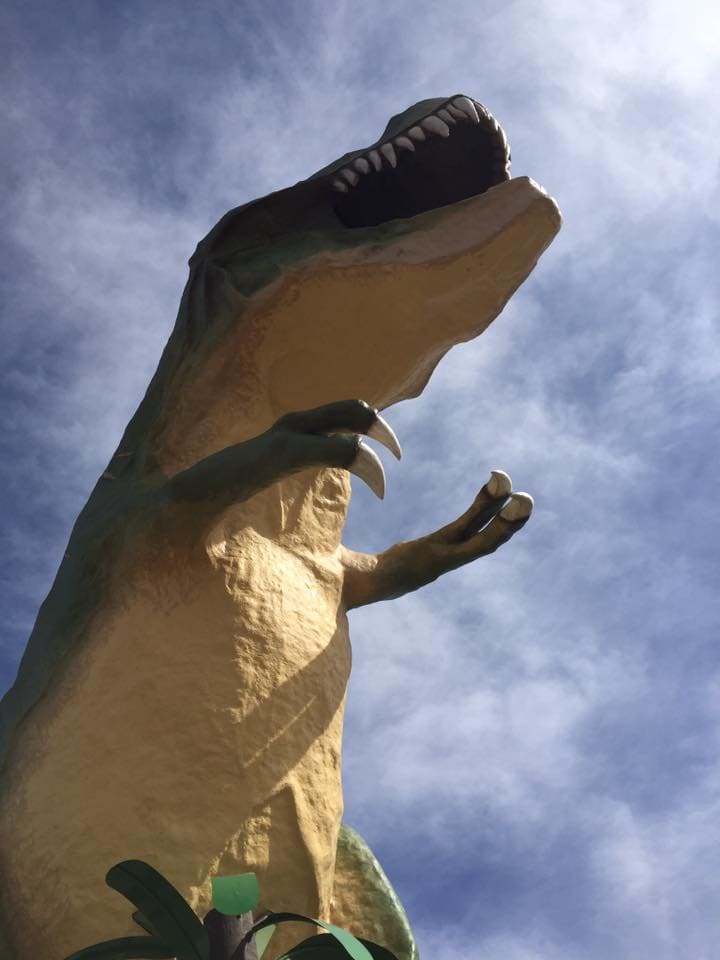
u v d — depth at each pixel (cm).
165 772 398
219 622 427
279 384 486
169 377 488
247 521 457
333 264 483
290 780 409
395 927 458
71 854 391
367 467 404
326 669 439
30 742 418
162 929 312
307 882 402
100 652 420
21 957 392
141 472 469
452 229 488
